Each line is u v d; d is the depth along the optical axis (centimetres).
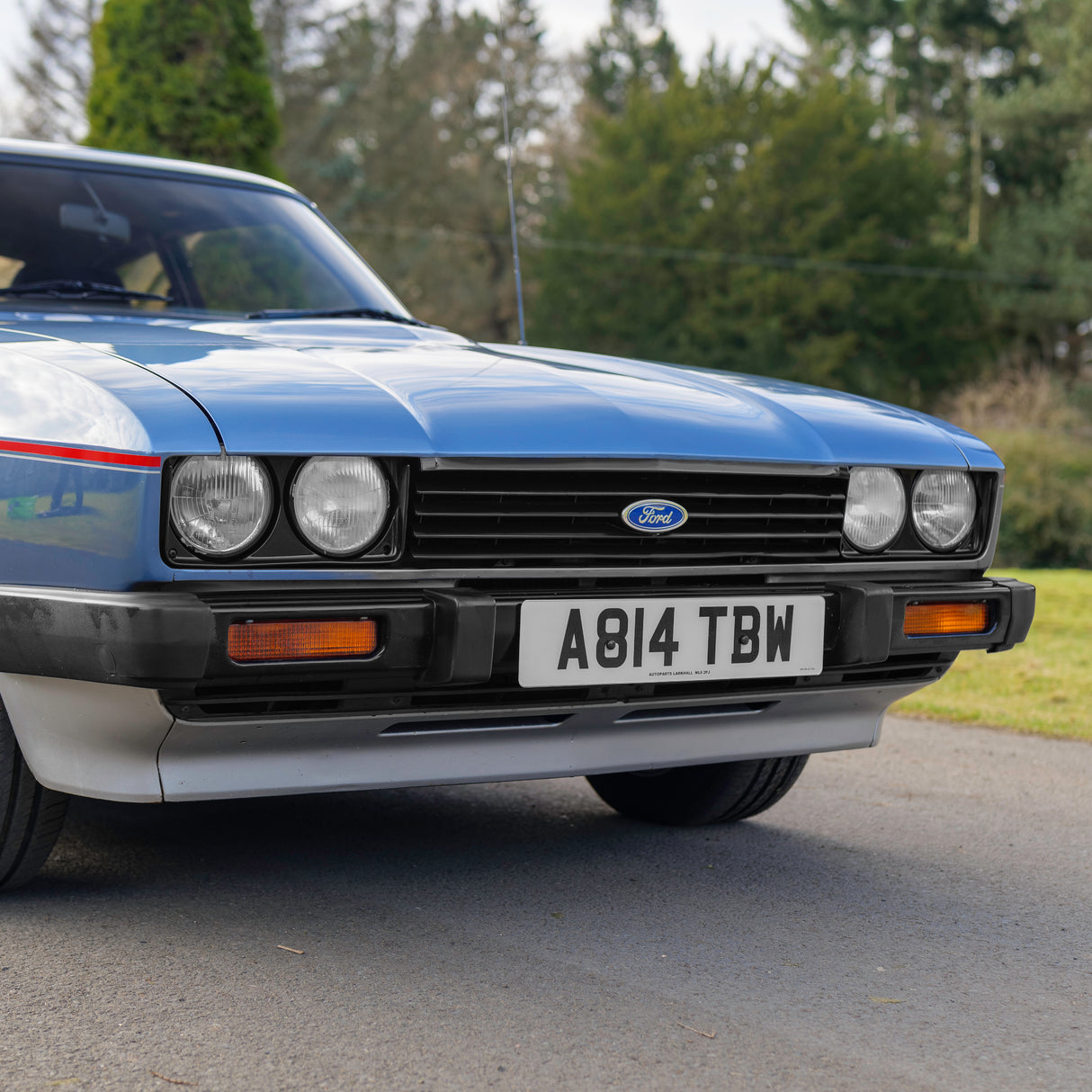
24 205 321
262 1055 186
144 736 217
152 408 206
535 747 246
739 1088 179
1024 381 2981
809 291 3192
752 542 246
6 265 306
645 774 324
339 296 346
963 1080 184
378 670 215
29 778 238
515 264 357
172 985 212
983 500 271
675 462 232
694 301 3338
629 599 235
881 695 277
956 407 3244
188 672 200
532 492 224
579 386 247
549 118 3875
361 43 3384
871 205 3322
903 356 3322
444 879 275
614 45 5006
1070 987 223
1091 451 2628
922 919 257
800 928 249
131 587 204
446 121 3550
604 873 283
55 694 221
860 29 4334
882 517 258
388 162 3444
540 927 245
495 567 225
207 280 329
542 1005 207
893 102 4216
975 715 493
